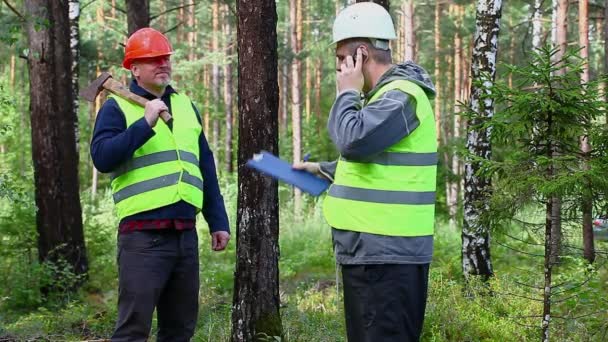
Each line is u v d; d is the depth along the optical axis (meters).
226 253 14.20
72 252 11.16
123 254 4.13
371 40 3.28
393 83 3.19
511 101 4.82
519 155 4.96
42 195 11.05
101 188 32.03
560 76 4.66
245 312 6.06
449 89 28.30
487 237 8.84
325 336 6.25
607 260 6.13
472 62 8.92
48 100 10.99
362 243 3.21
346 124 3.11
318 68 33.88
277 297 6.14
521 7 25.03
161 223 4.09
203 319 7.39
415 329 3.30
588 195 4.54
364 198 3.21
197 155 4.35
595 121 5.13
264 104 5.93
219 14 29.30
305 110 36.41
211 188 4.55
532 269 9.15
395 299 3.21
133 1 11.99
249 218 6.03
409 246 3.20
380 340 3.23
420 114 3.18
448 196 20.17
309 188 3.38
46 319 8.11
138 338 4.08
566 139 4.72
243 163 6.00
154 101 4.04
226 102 30.69
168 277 4.18
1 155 25.17
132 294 4.07
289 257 14.30
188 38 32.47
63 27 10.98
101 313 8.23
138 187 4.10
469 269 8.84
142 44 4.25
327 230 16.28
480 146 8.68
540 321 6.30
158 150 4.16
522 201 4.77
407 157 3.20
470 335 6.40
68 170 11.20
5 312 9.74
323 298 8.67
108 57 23.14
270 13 5.93
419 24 29.16
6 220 11.23
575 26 24.62
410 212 3.20
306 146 28.64
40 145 11.02
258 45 5.88
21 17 8.94
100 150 4.02
